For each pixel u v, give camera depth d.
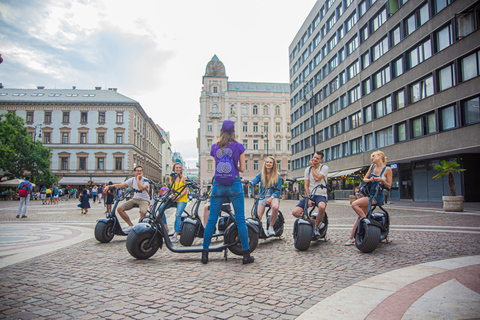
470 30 19.77
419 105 23.92
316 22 45.34
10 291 3.37
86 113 57.09
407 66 25.52
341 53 37.56
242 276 3.87
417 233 7.28
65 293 3.29
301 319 2.53
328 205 23.31
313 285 3.45
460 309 2.64
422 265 4.15
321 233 6.20
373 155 5.82
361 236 5.40
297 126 54.22
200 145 65.88
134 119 58.72
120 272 4.15
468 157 21.59
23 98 58.03
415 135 24.77
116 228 6.88
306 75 50.06
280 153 67.75
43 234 8.20
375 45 30.28
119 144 56.84
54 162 56.19
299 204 6.18
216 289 3.36
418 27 24.16
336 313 2.63
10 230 9.06
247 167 66.56
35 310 2.81
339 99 37.91
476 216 11.71
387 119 27.98
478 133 18.97
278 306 2.83
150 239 4.96
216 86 67.44
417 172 26.25
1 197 41.34
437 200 24.22
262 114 68.00
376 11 29.69
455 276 3.59
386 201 21.77
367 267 4.20
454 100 20.67
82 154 56.47
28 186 14.00
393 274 3.76
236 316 2.61
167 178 110.75
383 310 2.66
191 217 6.02
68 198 49.56
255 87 71.81
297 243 5.40
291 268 4.24
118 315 2.67
